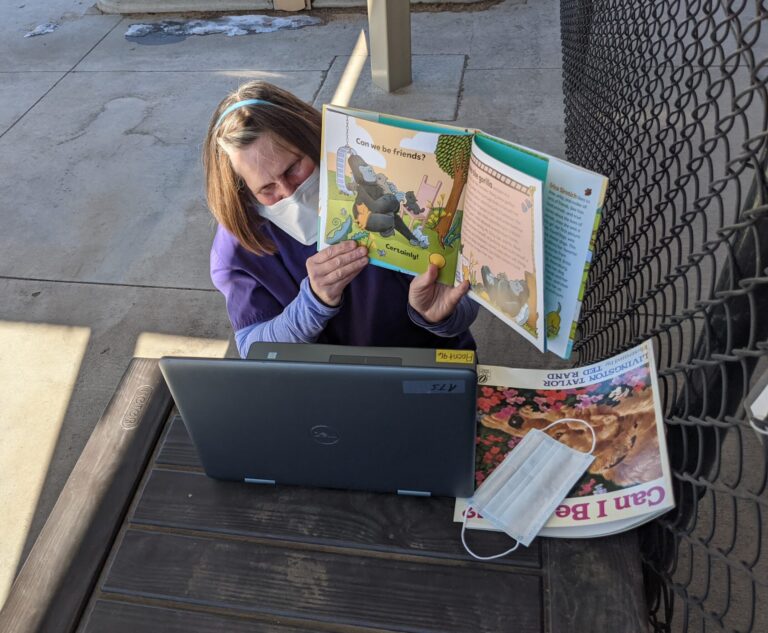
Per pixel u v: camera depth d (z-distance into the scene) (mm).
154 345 2555
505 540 1020
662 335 2137
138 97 3957
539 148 3174
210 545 1070
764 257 727
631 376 1105
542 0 4434
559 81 3623
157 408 1284
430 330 1398
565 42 3178
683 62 1218
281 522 1086
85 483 1176
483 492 1058
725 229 772
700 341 903
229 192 1282
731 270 783
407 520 1063
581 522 987
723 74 846
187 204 3176
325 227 1186
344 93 3727
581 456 1049
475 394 880
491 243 1041
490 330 2426
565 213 931
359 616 970
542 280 975
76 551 1084
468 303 1468
